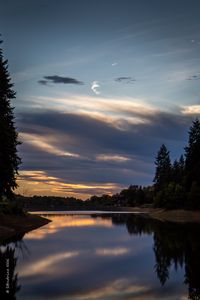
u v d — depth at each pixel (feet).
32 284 55.26
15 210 184.75
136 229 166.50
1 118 137.49
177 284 56.54
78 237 124.16
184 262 76.33
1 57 141.79
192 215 281.74
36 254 83.87
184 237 128.88
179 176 396.16
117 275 62.64
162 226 189.88
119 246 101.40
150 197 559.38
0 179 137.59
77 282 57.11
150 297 49.26
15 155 143.74
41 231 147.43
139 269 68.18
